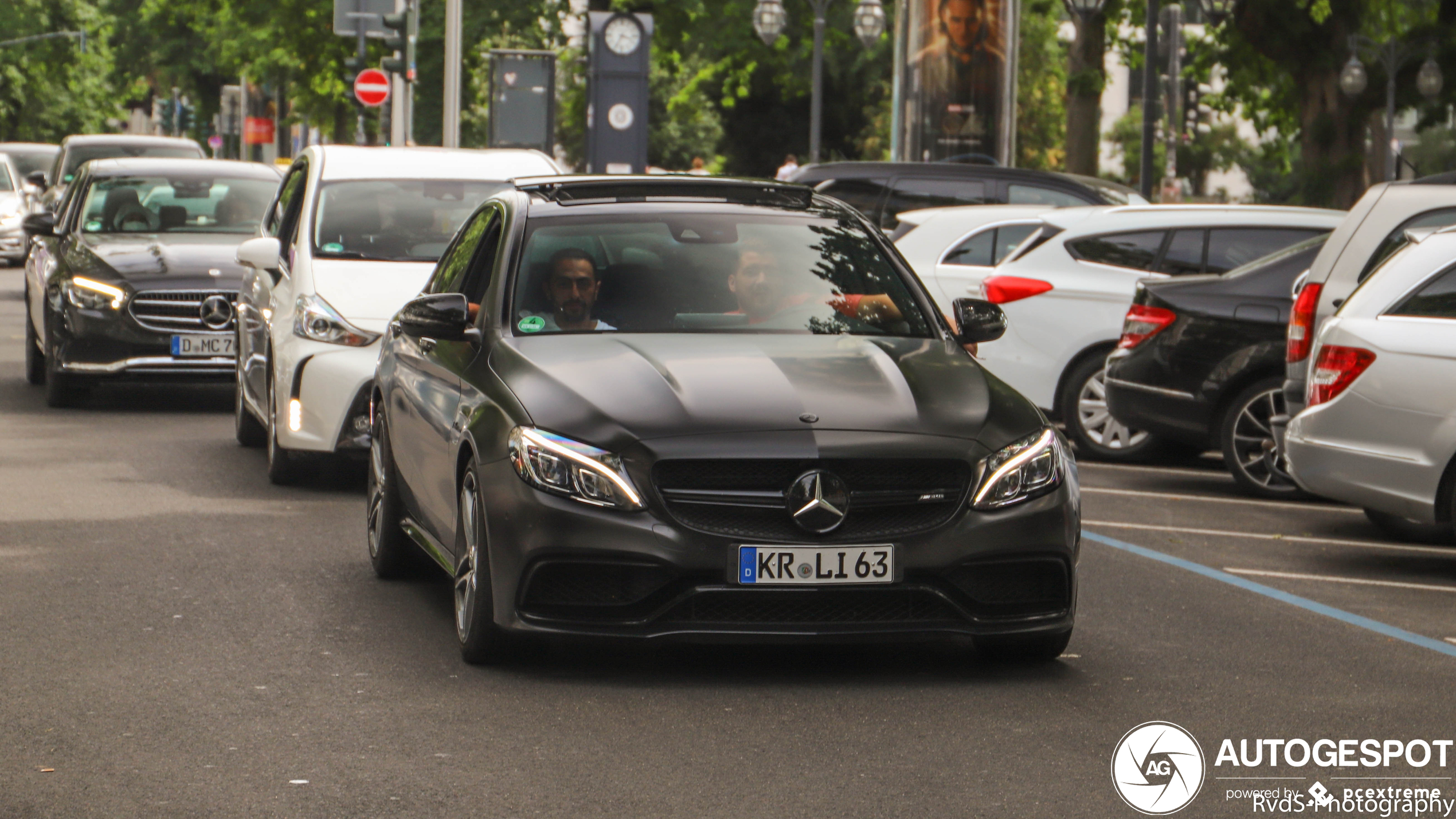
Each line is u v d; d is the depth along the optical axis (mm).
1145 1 35156
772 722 6031
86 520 9953
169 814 4992
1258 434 12195
